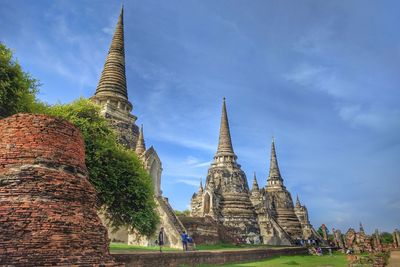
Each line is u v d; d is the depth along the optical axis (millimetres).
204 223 47688
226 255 32438
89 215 12445
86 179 13430
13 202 11047
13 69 25328
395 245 82938
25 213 10922
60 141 12766
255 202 65062
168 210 40750
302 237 71938
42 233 10781
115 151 27562
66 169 12586
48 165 12156
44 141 12391
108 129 29812
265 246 53781
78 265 11016
